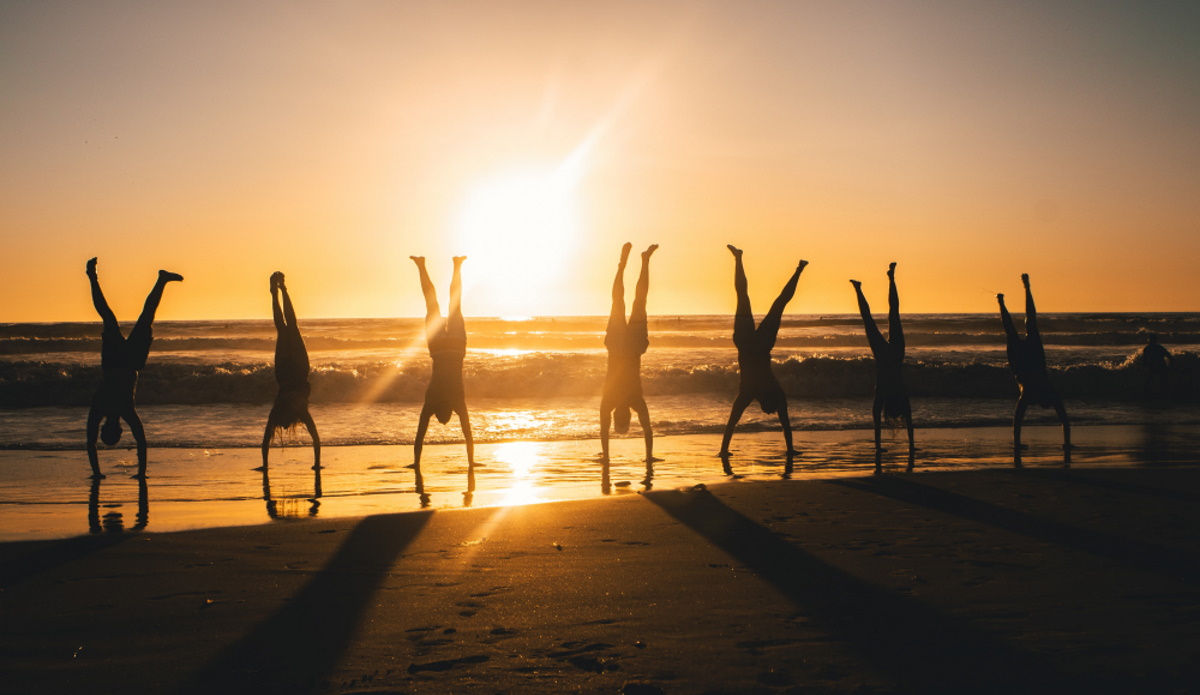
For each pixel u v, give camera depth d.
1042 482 8.26
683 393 18.80
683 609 4.34
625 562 5.32
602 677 3.43
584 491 8.30
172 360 27.47
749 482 8.55
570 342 38.94
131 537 6.15
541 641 3.88
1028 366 10.71
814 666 3.53
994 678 3.38
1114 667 3.48
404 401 17.50
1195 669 3.45
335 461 10.52
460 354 9.64
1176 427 13.65
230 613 4.33
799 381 18.73
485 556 5.51
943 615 4.18
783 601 4.45
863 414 15.69
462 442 12.34
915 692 3.25
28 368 20.39
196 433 13.00
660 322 81.62
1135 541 5.74
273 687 3.36
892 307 10.67
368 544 5.88
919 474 8.85
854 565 5.17
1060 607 4.28
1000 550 5.52
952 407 16.69
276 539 6.06
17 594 4.68
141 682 3.43
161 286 9.41
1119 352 32.09
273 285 9.88
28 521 6.86
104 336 9.19
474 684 3.37
